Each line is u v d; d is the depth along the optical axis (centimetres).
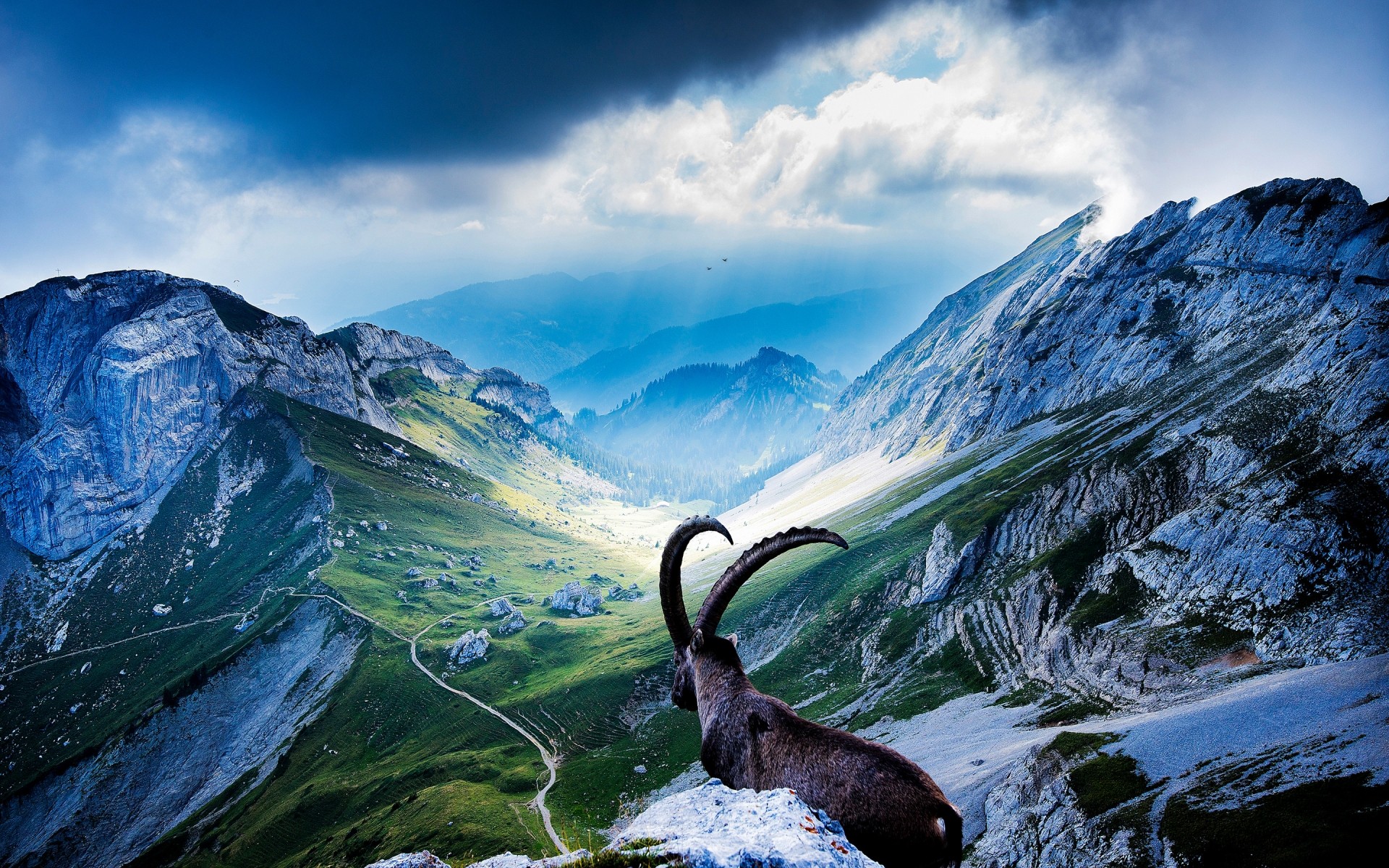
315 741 17925
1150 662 10506
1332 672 7238
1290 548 10381
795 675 16900
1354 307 16625
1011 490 19162
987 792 7700
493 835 12250
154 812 17775
